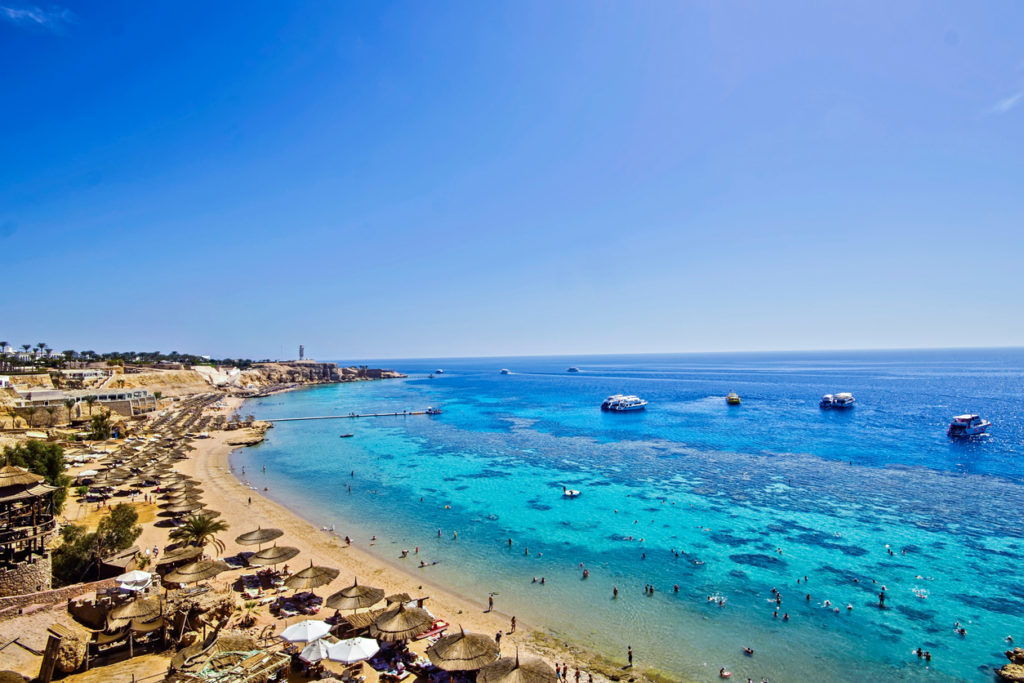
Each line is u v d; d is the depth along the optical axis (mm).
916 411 132875
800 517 51781
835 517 51594
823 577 38562
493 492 63094
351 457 87312
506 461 81125
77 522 47344
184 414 136500
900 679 27000
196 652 24312
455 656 25047
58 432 86562
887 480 65500
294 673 26031
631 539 46750
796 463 75625
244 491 64375
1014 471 69750
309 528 50219
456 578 39094
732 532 48000
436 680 26469
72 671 23156
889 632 31297
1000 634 30969
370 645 25859
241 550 43406
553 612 33969
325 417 145625
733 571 39844
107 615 26781
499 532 49000
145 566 37469
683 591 36750
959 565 40250
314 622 27469
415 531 49500
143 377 175875
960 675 27250
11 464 46625
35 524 31938
